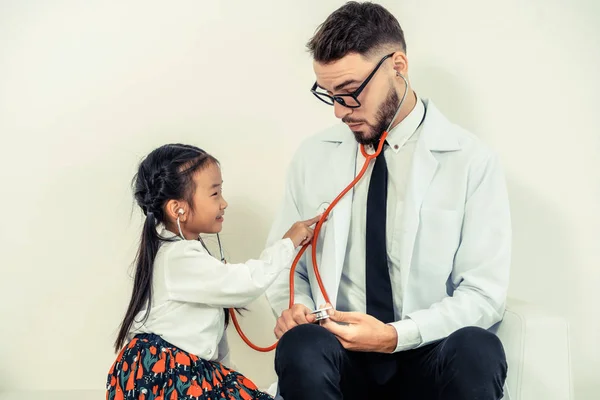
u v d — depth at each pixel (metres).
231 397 1.51
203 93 2.06
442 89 2.00
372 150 1.61
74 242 2.07
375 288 1.54
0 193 2.05
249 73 2.06
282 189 2.09
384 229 1.55
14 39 2.03
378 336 1.40
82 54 2.04
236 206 2.09
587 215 1.93
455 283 1.56
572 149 1.92
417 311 1.46
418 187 1.53
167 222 1.65
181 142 2.07
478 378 1.24
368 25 1.49
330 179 1.64
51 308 2.08
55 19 2.03
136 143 2.06
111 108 2.05
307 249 1.66
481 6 1.95
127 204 2.07
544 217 1.94
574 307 1.94
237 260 2.10
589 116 1.92
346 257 1.61
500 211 1.53
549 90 1.92
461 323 1.45
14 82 2.04
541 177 1.94
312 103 2.08
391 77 1.52
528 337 1.45
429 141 1.56
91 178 2.06
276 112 2.08
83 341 2.09
